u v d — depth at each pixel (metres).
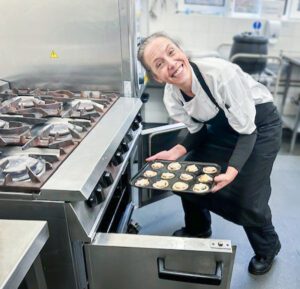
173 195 1.99
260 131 1.18
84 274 0.79
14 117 0.99
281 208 1.91
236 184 1.20
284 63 2.80
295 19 2.85
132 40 1.33
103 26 1.31
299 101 2.72
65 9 1.30
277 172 2.34
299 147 2.81
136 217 1.81
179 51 0.99
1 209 0.67
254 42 2.39
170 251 0.69
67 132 0.90
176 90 1.15
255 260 1.44
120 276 0.76
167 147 1.56
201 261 0.70
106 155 0.80
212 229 1.72
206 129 1.36
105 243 0.71
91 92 1.34
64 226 0.68
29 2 1.30
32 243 0.53
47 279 0.76
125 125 1.00
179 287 0.75
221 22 2.80
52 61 1.41
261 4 2.74
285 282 1.39
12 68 1.43
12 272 0.47
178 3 2.76
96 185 0.73
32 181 0.66
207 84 1.03
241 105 1.02
